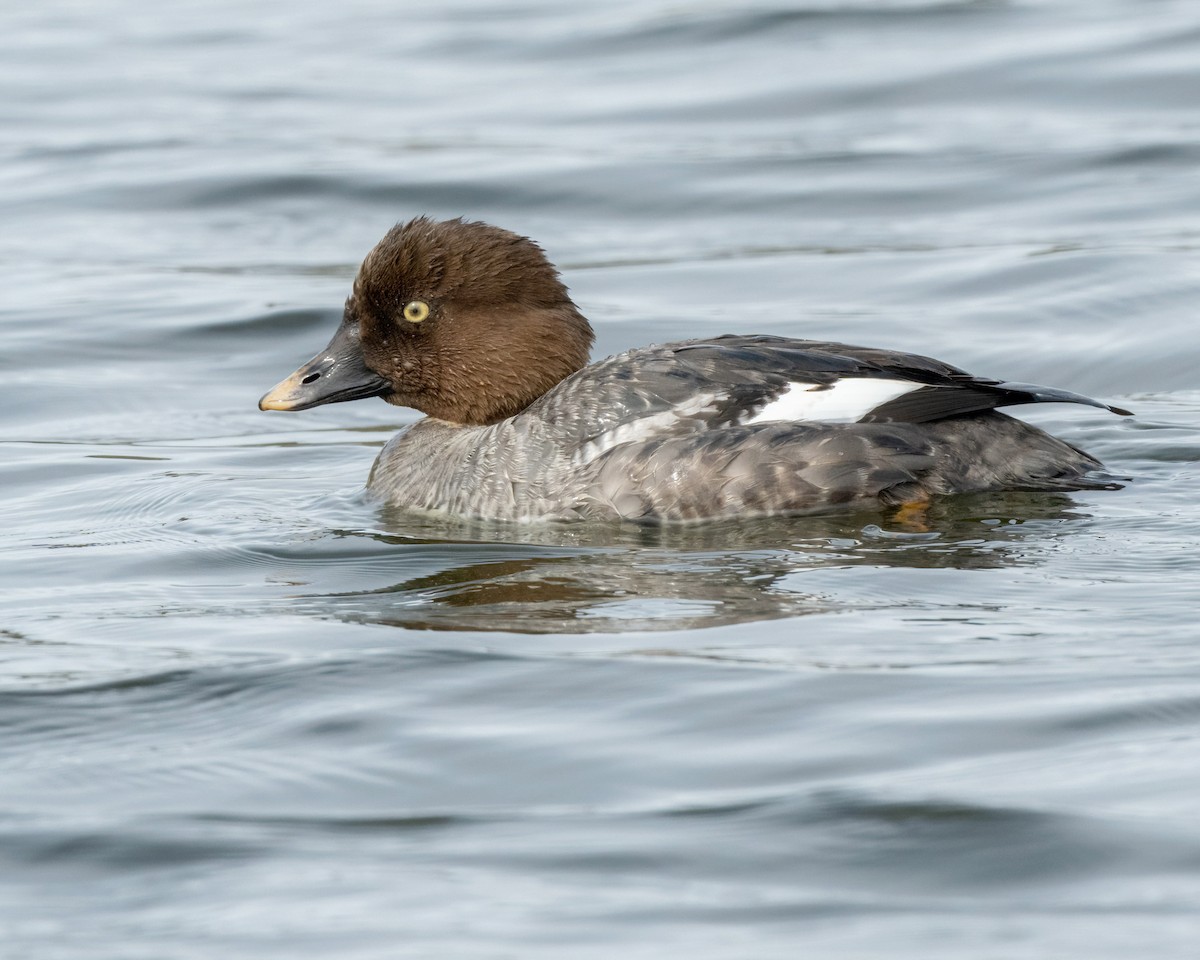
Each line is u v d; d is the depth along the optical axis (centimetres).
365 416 1612
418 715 796
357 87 2798
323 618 964
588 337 1315
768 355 1197
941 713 771
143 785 732
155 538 1173
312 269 2003
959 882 627
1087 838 651
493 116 2567
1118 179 2156
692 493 1145
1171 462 1284
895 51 2703
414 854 661
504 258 1283
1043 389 1171
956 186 2175
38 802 718
